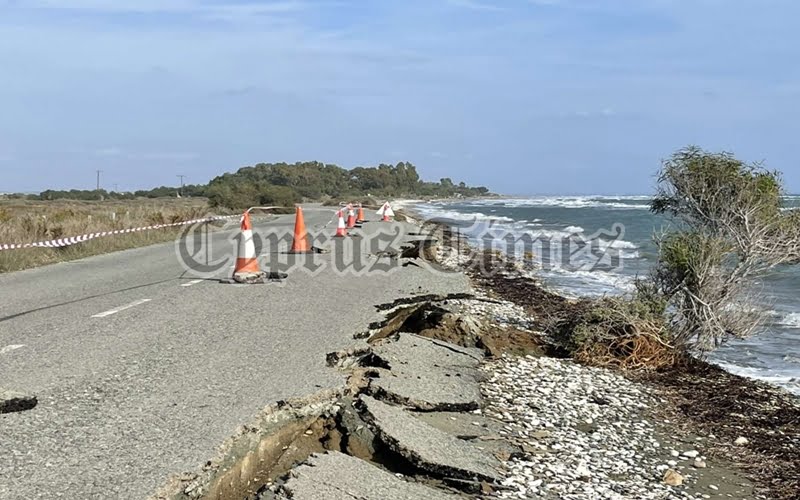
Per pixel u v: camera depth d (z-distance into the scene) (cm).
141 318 923
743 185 1095
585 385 945
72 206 4659
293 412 606
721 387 995
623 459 707
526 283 1992
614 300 1152
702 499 639
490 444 676
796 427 852
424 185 17825
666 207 1173
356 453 594
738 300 1120
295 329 884
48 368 670
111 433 519
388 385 722
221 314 969
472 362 936
